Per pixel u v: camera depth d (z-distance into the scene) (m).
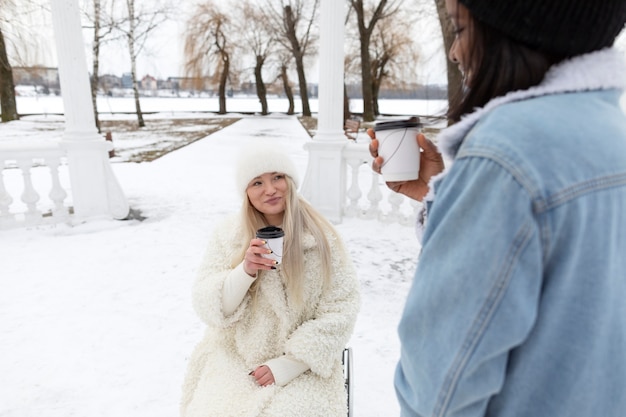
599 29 0.59
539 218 0.56
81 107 5.03
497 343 0.58
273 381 1.50
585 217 0.56
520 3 0.59
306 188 5.51
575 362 0.59
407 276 3.98
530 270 0.56
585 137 0.58
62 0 4.63
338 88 5.18
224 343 1.69
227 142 15.33
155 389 2.41
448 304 0.62
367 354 2.76
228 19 31.95
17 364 2.59
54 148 5.07
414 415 0.74
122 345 2.81
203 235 5.02
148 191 7.25
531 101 0.63
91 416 2.20
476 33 0.67
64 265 4.07
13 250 4.43
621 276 0.61
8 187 7.57
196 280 1.72
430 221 0.68
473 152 0.62
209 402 1.47
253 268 1.51
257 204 1.69
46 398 2.32
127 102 62.25
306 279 1.65
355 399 2.35
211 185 7.84
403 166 1.14
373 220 5.56
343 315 1.61
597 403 0.63
